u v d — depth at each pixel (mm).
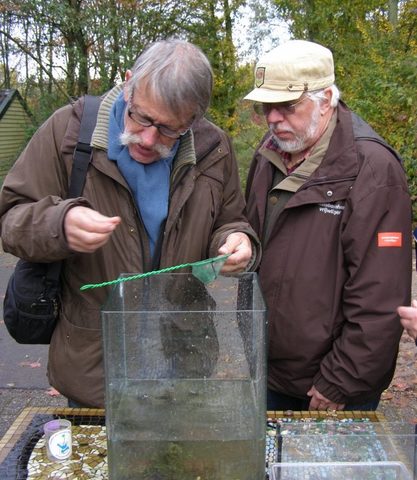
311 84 1566
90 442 1256
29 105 14914
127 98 1321
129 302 1159
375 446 1133
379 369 1539
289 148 1639
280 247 1680
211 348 945
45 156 1432
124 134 1336
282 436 1163
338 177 1570
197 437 955
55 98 13328
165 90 1222
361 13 9297
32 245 1258
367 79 7289
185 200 1461
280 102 1566
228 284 1163
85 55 12164
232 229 1540
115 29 11656
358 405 1651
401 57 7262
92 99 1484
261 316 934
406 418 2936
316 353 1636
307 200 1593
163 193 1442
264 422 962
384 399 3154
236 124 12688
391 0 9289
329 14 9383
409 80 6723
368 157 1543
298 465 1061
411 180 6066
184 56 1257
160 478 967
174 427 952
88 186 1425
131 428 956
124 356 944
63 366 1494
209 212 1531
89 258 1440
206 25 12758
